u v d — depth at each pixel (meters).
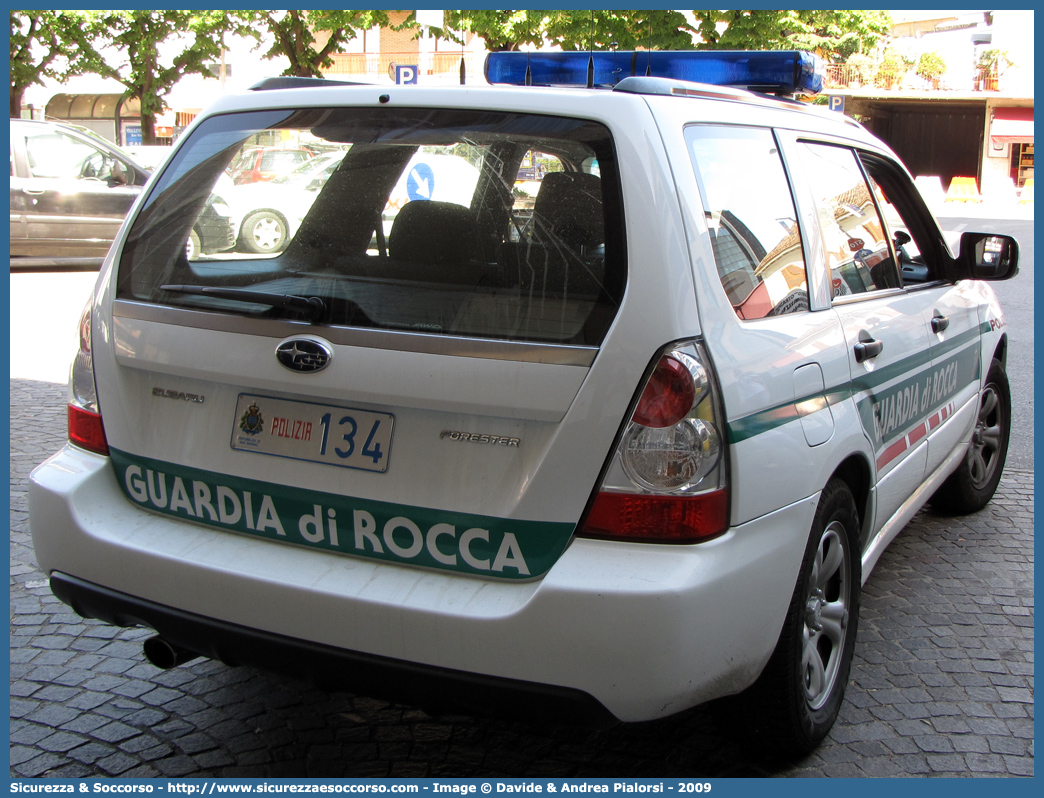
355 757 2.79
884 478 3.31
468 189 2.41
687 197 2.34
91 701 3.04
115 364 2.69
